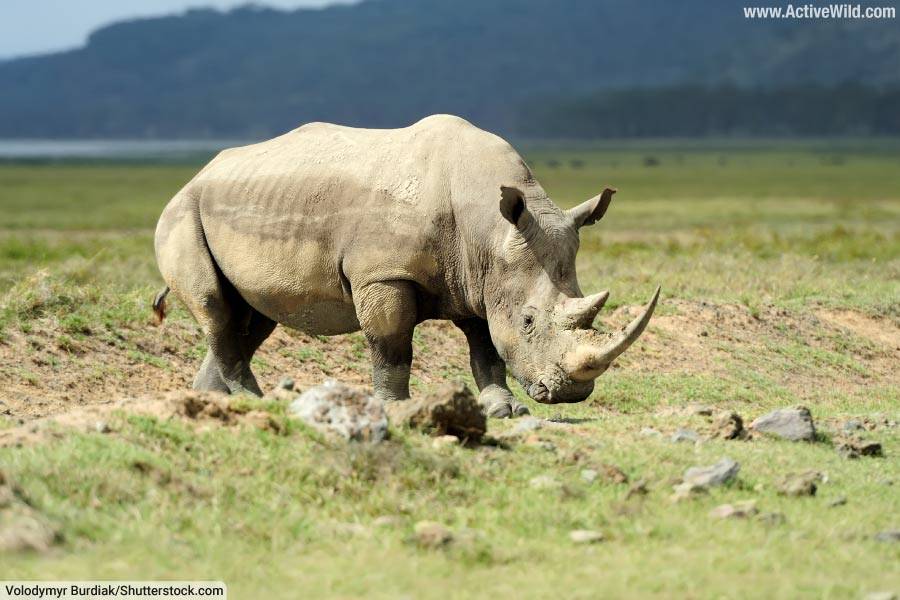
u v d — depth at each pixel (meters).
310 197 37.25
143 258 87.25
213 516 25.30
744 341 56.34
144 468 26.72
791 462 32.75
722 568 24.14
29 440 27.97
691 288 65.62
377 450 28.61
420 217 35.94
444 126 36.94
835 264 85.94
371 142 37.72
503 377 38.66
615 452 32.09
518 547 25.06
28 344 45.19
